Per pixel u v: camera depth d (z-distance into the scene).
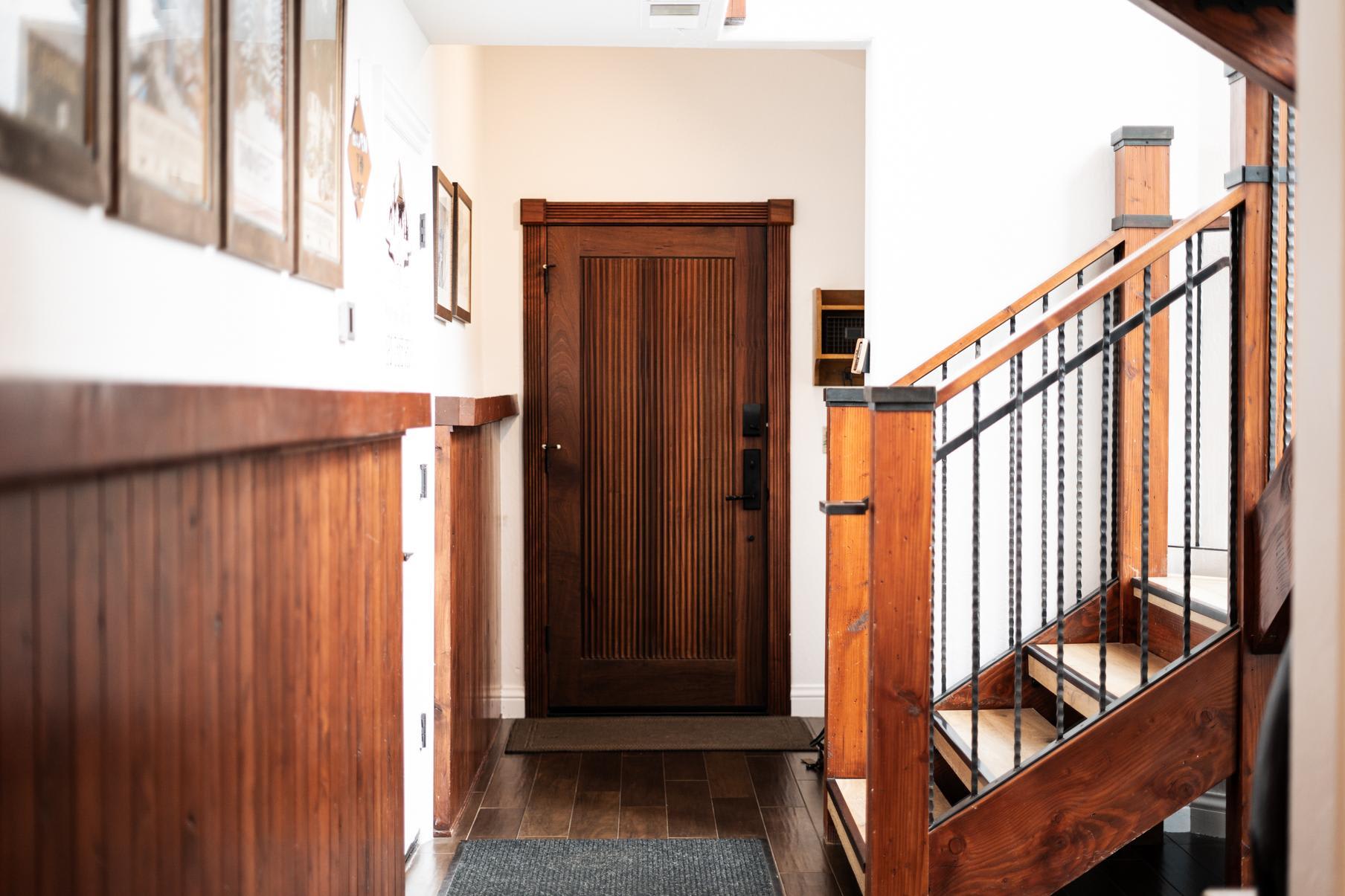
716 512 5.09
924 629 2.52
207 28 1.54
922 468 2.51
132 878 1.25
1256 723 2.59
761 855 3.32
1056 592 3.79
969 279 3.77
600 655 5.09
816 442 5.04
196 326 1.55
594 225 5.03
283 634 1.76
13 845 1.00
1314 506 0.86
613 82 5.00
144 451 1.17
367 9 2.68
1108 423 3.57
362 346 2.63
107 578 1.18
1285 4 1.88
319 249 2.17
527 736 4.66
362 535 2.24
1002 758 3.05
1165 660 3.32
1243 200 2.57
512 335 5.02
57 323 1.15
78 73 1.18
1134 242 3.63
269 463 1.69
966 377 2.57
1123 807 2.60
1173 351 3.73
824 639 5.06
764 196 5.03
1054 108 3.77
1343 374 0.81
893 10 3.75
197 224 1.50
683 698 5.10
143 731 1.27
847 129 5.04
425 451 3.39
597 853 3.35
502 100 5.00
